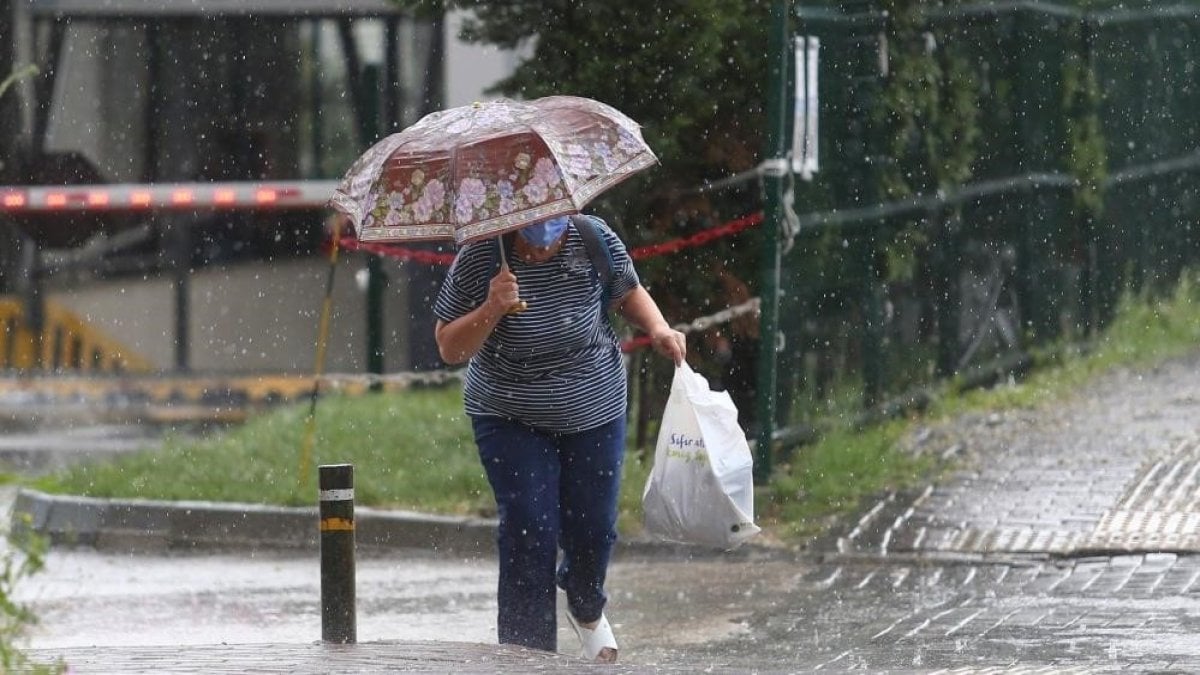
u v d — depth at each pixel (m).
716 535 24.33
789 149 39.16
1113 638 26.05
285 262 57.34
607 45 40.78
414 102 54.69
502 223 22.41
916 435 43.25
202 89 56.62
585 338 23.45
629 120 23.78
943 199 46.12
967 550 34.22
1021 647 25.75
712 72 40.75
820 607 30.48
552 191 22.53
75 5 56.94
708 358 42.16
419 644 24.36
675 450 24.33
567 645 28.59
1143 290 57.66
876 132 42.97
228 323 57.66
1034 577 31.89
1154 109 59.25
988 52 48.16
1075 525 35.09
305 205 56.78
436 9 42.59
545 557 23.70
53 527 41.09
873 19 42.62
